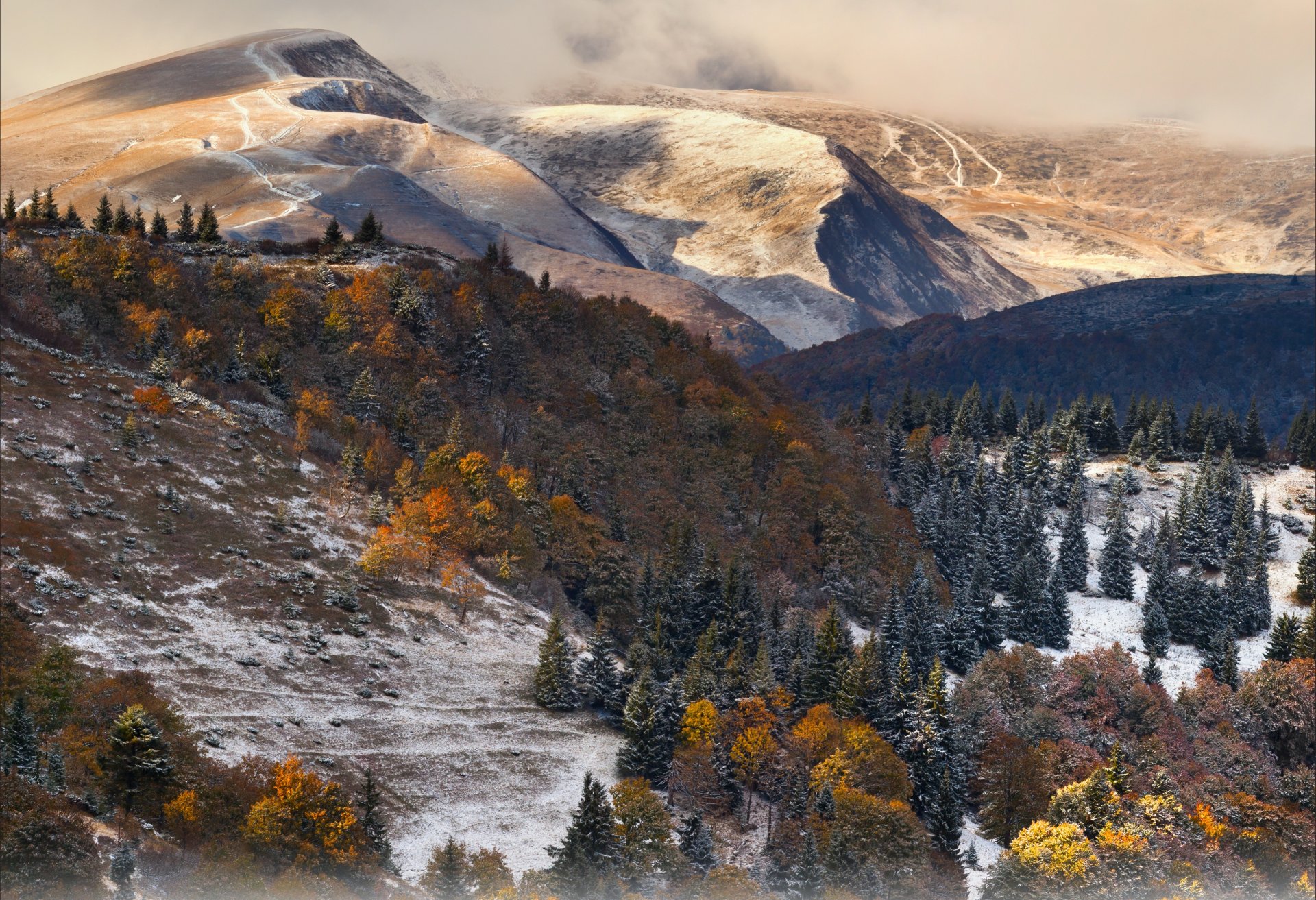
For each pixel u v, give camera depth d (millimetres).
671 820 156750
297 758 148875
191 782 120375
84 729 123312
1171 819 161125
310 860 114812
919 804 168625
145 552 182125
